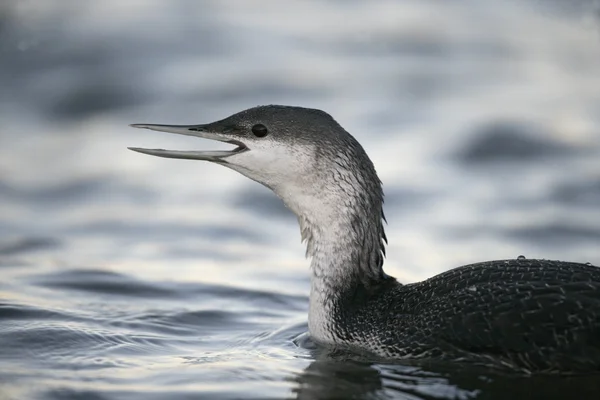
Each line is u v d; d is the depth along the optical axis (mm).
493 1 27500
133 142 19609
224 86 21953
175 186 17438
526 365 8719
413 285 9922
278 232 15328
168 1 27297
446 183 17078
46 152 19250
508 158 18047
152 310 11305
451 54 24062
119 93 21828
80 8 26156
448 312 9109
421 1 27781
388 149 18516
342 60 23734
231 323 11078
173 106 21141
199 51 24078
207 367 9430
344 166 10195
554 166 17641
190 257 13914
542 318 8680
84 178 17812
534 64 23266
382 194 10430
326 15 26969
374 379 9047
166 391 8766
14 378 8945
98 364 9414
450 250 14344
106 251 14109
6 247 14148
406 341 9312
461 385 8836
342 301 10078
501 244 14492
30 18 25281
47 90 22188
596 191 16312
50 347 9773
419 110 20438
